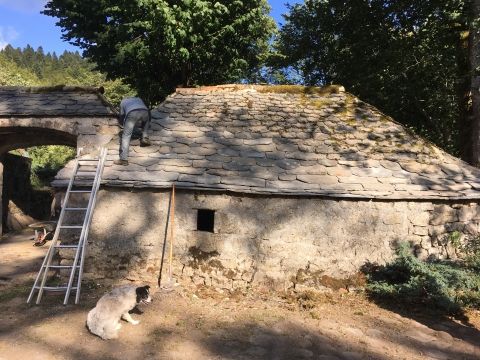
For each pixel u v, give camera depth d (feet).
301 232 22.72
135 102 24.76
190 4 46.65
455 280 20.56
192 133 26.37
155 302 20.07
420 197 22.86
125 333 16.94
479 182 24.52
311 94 30.81
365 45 46.75
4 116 27.35
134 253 22.98
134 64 53.67
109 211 23.00
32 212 52.13
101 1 48.60
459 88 41.57
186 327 17.80
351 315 20.20
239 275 22.71
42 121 27.22
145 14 47.60
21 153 65.10
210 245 22.79
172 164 23.77
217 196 22.80
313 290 22.54
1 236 39.40
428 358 16.35
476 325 19.63
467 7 36.47
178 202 22.99
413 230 23.27
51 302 20.08
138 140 25.66
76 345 15.92
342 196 22.38
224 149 25.11
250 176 23.21
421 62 46.37
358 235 22.88
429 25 42.86
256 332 17.65
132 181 22.57
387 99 50.60
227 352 15.90
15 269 27.09
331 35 53.78
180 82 56.39
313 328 18.42
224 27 50.39
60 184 22.81
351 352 16.43
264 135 26.30
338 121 27.96
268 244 22.68
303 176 23.39
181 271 22.93
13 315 18.52
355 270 22.86
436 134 55.16
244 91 30.71
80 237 21.40
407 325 19.35
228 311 19.92
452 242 23.76
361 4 45.24
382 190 22.80
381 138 26.78
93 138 26.68
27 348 15.55
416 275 21.34
